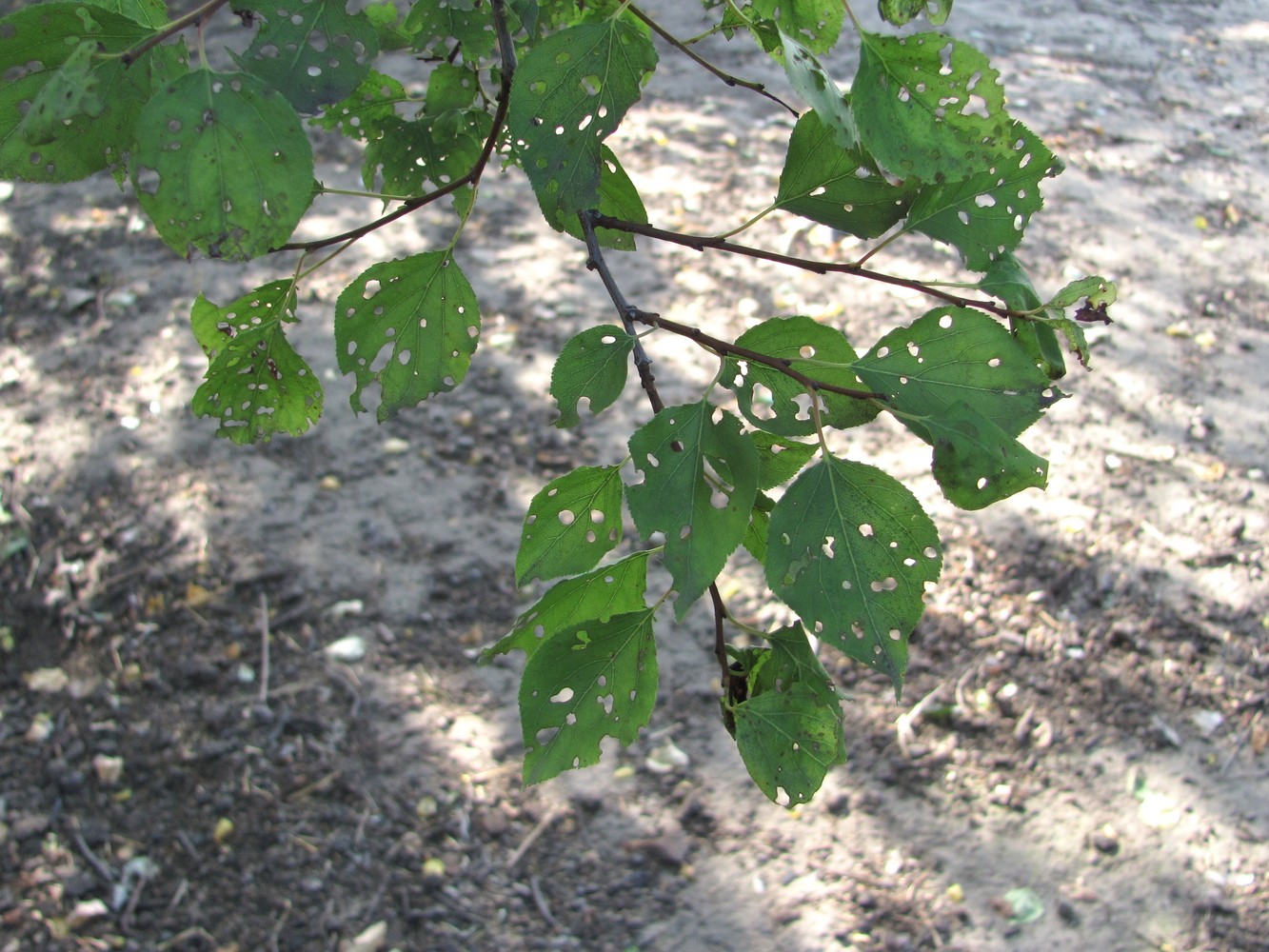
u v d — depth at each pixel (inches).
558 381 34.7
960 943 117.7
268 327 41.8
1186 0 350.3
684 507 30.3
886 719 139.0
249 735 134.7
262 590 150.7
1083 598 152.4
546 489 36.9
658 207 230.1
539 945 117.3
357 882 122.1
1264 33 328.5
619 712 36.7
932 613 150.3
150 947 115.6
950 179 31.9
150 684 139.0
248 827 126.1
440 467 170.7
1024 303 34.7
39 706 136.3
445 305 40.5
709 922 119.5
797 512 30.1
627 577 37.9
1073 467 171.9
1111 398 185.6
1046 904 121.1
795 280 209.3
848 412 34.0
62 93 27.0
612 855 125.5
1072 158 252.7
